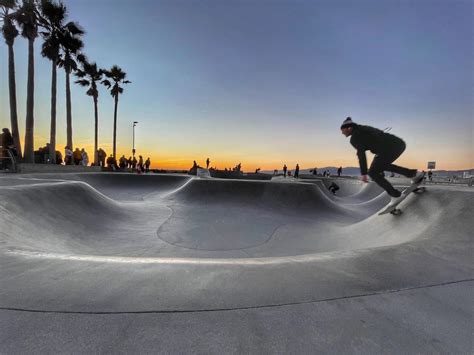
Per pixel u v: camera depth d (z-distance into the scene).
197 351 1.19
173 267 2.12
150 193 14.77
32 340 1.22
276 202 11.84
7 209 4.68
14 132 14.58
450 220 4.16
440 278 2.01
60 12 16.36
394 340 1.30
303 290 1.77
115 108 31.31
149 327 1.34
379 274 2.06
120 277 1.91
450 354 1.21
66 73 19.36
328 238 6.75
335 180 28.97
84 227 6.32
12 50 14.34
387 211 5.36
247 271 2.07
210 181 12.86
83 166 18.98
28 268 2.04
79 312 1.45
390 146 4.34
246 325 1.38
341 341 1.28
